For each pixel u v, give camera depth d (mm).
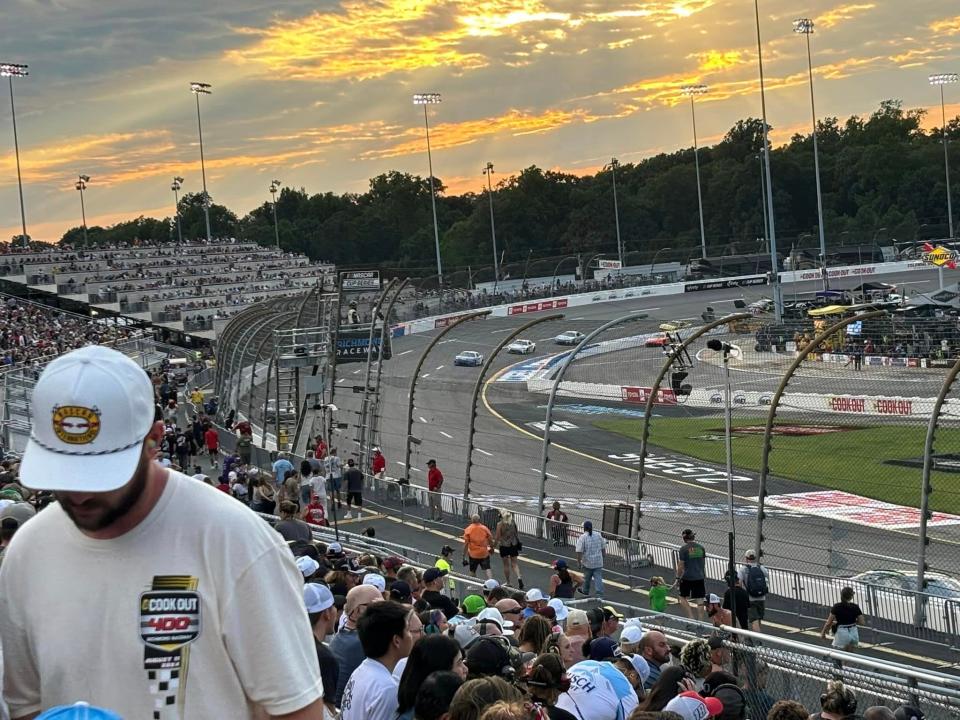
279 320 45250
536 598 14320
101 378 2895
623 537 26547
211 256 120438
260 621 3039
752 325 69500
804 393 53500
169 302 96688
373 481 35312
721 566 24828
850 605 18719
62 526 3105
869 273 117750
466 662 6867
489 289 113250
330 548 15711
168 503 3062
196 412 44531
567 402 62125
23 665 3184
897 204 157000
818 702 12102
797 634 20875
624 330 83125
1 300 89438
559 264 119062
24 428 35938
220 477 30344
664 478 42625
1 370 43875
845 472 40781
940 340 54250
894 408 48906
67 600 3027
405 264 170125
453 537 30234
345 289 42969
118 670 2988
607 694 7805
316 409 39656
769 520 33938
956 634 19312
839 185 165375
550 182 176875
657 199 170750
